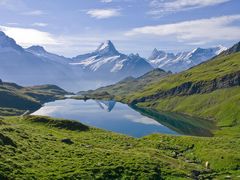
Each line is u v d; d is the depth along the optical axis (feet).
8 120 445.78
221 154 345.92
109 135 416.87
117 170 245.86
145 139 443.32
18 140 267.18
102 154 280.92
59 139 314.55
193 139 427.33
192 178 266.57
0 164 201.26
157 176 251.19
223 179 277.44
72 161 249.34
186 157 357.20
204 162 337.11
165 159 310.86
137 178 241.76
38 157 241.55
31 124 435.94
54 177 210.59
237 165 318.65
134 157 284.20
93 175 229.25
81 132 423.64
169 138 439.63
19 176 196.65
